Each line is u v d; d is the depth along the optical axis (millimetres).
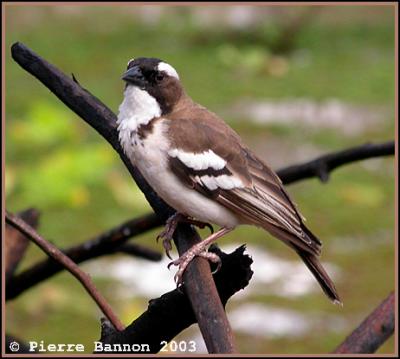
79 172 14672
